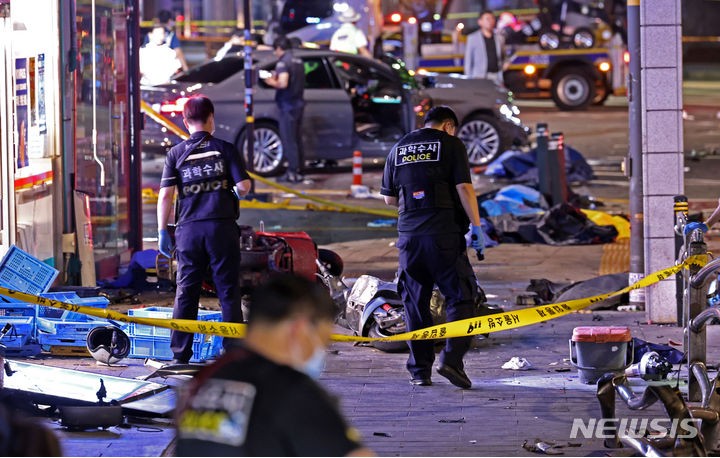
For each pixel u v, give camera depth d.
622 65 113.81
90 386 30.88
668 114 40.09
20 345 36.47
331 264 44.53
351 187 75.12
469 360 36.12
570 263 53.34
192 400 14.38
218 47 125.75
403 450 27.03
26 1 42.19
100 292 44.72
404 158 32.38
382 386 33.03
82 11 46.41
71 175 44.94
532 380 33.56
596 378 32.75
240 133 77.69
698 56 136.88
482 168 81.06
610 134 100.25
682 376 33.16
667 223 40.22
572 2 114.38
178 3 125.50
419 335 30.05
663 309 40.69
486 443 27.50
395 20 110.44
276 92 77.19
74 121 45.09
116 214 51.03
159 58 53.84
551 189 64.44
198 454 14.11
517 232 59.44
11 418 14.45
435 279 32.41
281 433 13.98
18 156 41.72
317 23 110.12
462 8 112.00
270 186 77.94
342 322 40.06
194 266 33.81
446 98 81.12
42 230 43.59
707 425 25.52
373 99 80.69
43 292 37.75
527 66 113.75
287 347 14.45
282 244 41.41
